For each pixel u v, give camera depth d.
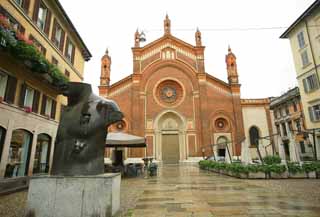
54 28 16.77
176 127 32.25
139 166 19.69
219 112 31.77
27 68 12.49
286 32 28.14
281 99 34.16
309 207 6.67
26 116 13.03
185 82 33.28
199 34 35.59
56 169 6.17
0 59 10.86
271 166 14.53
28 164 13.25
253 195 8.72
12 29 10.28
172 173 19.00
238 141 29.70
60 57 17.80
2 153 10.87
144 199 8.35
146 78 33.00
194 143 30.72
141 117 31.25
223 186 11.19
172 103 32.53
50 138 16.22
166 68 33.84
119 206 6.74
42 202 5.55
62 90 6.91
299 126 30.09
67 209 5.51
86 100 6.71
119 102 31.75
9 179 10.96
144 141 17.34
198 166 26.34
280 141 17.25
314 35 24.44
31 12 13.70
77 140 6.33
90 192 5.61
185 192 9.68
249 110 35.12
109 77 33.31
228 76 33.94
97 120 6.58
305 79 25.88
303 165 14.46
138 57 33.66
